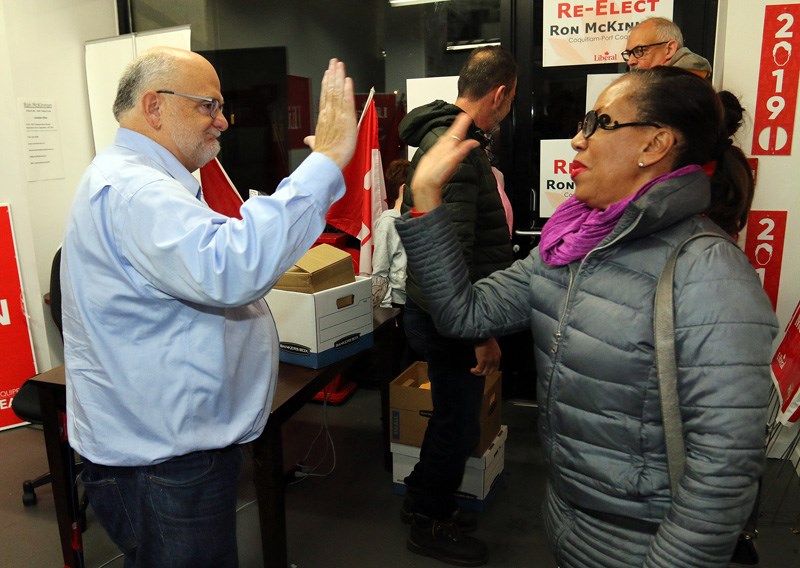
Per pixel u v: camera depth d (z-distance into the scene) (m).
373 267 3.19
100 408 1.41
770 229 2.75
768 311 0.94
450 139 1.23
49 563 2.32
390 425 2.67
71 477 2.13
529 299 1.26
